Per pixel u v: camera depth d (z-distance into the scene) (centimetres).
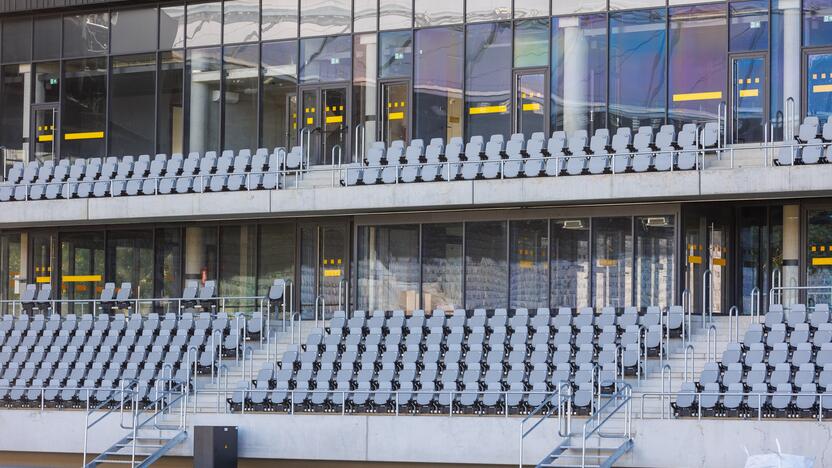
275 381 2481
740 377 2177
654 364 2347
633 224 2567
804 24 2572
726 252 2589
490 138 2817
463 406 2309
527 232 2664
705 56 2644
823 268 2514
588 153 2612
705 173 2400
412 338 2559
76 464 2534
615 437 2081
